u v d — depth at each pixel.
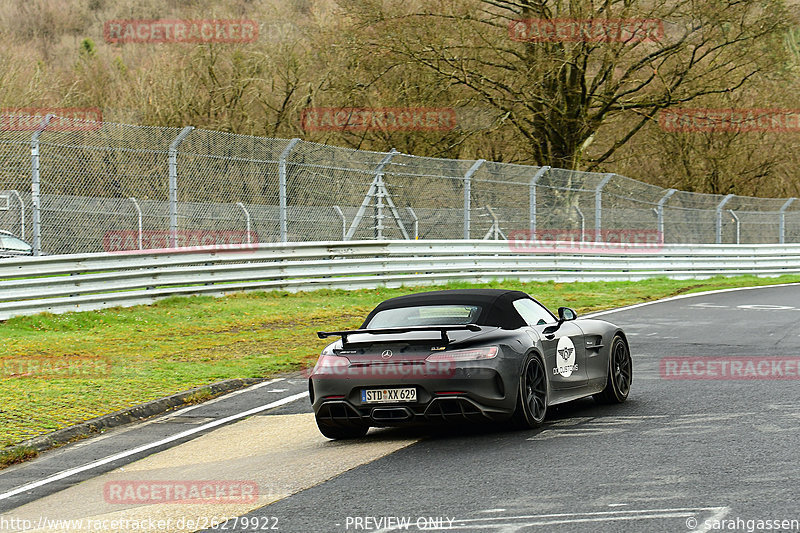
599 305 43.12
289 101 79.44
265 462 16.11
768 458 13.91
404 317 17.86
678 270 61.47
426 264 48.88
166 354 28.61
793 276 66.62
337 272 45.28
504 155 83.25
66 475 16.39
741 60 72.12
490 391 16.25
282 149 43.03
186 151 39.56
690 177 95.25
